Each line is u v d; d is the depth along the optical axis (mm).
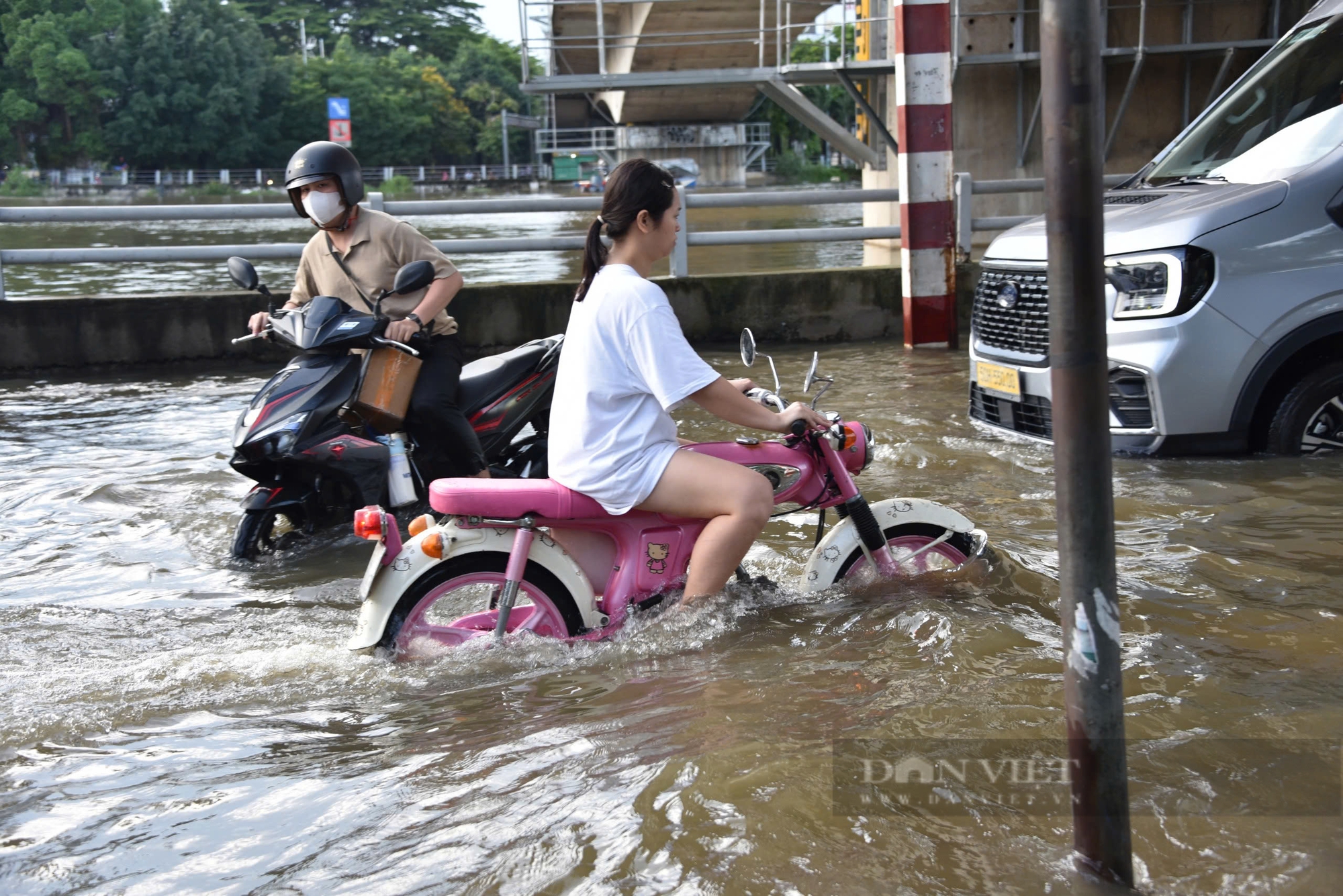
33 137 85750
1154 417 5168
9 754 2822
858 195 9641
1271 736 2662
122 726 2984
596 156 66125
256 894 2170
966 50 13891
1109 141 14039
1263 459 5191
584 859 2236
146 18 88062
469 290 9227
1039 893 2055
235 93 90062
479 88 121062
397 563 3361
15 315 8695
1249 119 5996
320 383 4672
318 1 139500
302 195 4918
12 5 85250
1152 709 2820
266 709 3084
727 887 2121
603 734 2805
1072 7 1797
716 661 3260
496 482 3438
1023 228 6047
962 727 2758
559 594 3449
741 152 47562
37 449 6277
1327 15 6191
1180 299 5094
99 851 2344
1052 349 1920
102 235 22719
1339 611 3480
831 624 3498
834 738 2719
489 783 2572
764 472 3684
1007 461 5512
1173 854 2178
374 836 2361
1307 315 5059
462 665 3299
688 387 3330
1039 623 3482
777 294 9641
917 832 2277
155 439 6512
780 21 17625
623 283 3377
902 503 3881
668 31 29922
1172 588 3707
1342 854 2164
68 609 3967
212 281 12844
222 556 4609
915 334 9102
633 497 3404
